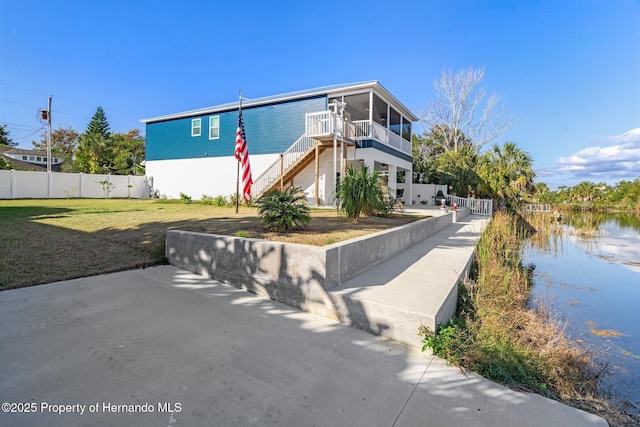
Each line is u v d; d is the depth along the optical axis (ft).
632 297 24.06
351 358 9.04
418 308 10.39
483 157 81.41
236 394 7.12
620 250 45.83
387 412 6.79
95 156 104.22
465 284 15.90
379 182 30.73
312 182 53.47
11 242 20.76
